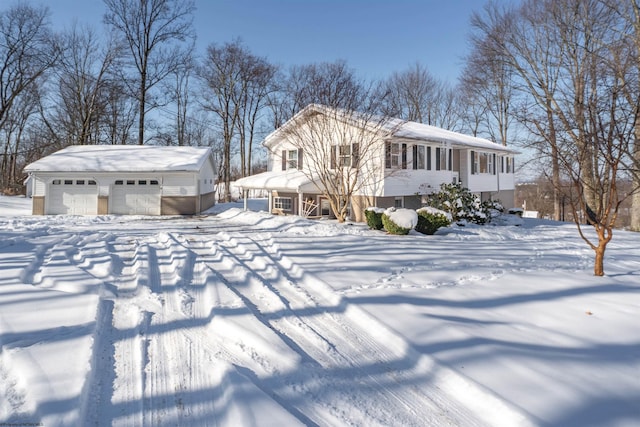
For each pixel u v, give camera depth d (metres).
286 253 8.50
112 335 4.07
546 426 2.50
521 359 3.51
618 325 4.42
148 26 28.33
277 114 29.11
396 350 3.88
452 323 4.41
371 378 3.35
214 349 3.79
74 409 2.57
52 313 4.39
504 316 4.72
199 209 21.66
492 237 12.86
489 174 23.70
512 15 21.17
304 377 3.31
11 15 24.64
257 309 4.97
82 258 7.66
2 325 3.98
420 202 18.97
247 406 2.71
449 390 3.16
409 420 2.76
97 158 21.16
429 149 19.05
